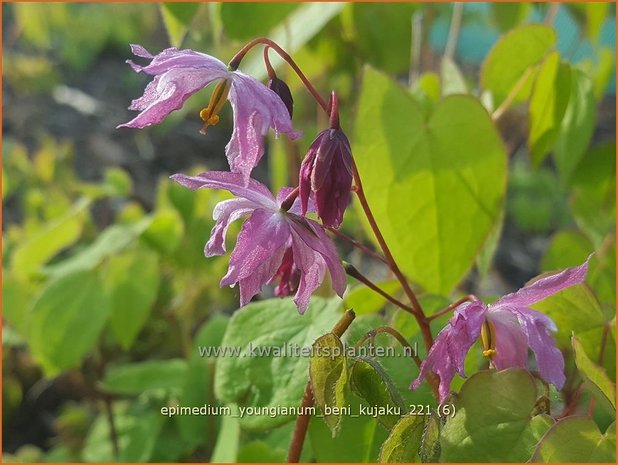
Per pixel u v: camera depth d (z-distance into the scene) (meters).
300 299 0.12
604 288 0.19
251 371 0.14
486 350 0.12
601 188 0.21
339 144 0.12
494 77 0.19
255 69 0.18
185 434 0.20
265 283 0.12
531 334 0.12
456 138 0.16
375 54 0.24
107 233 0.23
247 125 0.11
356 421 0.14
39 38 0.43
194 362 0.20
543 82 0.18
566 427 0.11
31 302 0.23
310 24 0.19
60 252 0.31
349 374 0.12
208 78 0.12
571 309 0.14
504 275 0.34
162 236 0.24
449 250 0.16
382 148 0.16
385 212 0.16
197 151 0.42
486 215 0.16
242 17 0.18
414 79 0.25
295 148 0.20
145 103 0.12
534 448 0.11
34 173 0.34
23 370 0.28
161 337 0.26
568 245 0.20
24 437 0.27
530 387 0.12
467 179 0.16
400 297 0.17
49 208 0.30
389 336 0.14
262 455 0.17
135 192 0.37
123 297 0.22
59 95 0.47
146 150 0.42
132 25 0.55
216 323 0.20
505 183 0.16
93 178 0.39
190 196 0.23
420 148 0.16
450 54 0.23
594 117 0.18
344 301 0.16
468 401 0.12
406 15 0.24
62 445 0.26
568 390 0.16
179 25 0.17
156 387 0.22
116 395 0.26
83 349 0.21
